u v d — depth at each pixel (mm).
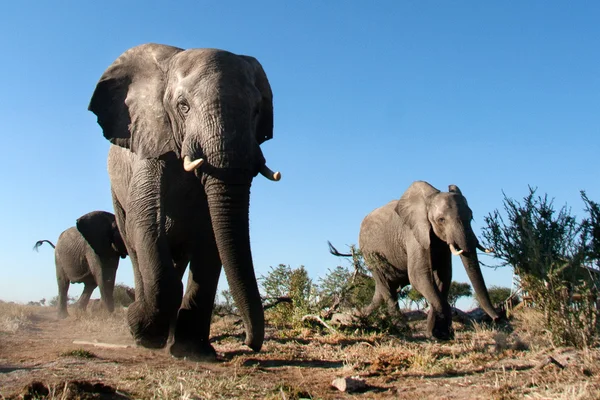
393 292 17172
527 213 9031
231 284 7359
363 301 14797
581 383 5523
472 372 6824
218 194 7410
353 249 17109
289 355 8766
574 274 8344
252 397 5652
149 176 8195
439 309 13016
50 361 7148
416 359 7578
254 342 7289
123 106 8820
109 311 18484
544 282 8445
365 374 7008
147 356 7910
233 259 7340
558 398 5141
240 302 7316
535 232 8875
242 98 7773
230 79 7891
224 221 7375
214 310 14258
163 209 8117
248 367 7555
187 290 8484
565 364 6602
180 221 8438
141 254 7961
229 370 7211
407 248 14742
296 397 5676
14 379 6008
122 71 8961
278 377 6859
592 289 8258
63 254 20422
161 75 8594
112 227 18531
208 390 5699
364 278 17234
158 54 8797
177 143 8094
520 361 7316
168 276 7852
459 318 16125
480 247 13969
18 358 7488
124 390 5609
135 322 8438
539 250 8609
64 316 20484
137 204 8133
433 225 14180
